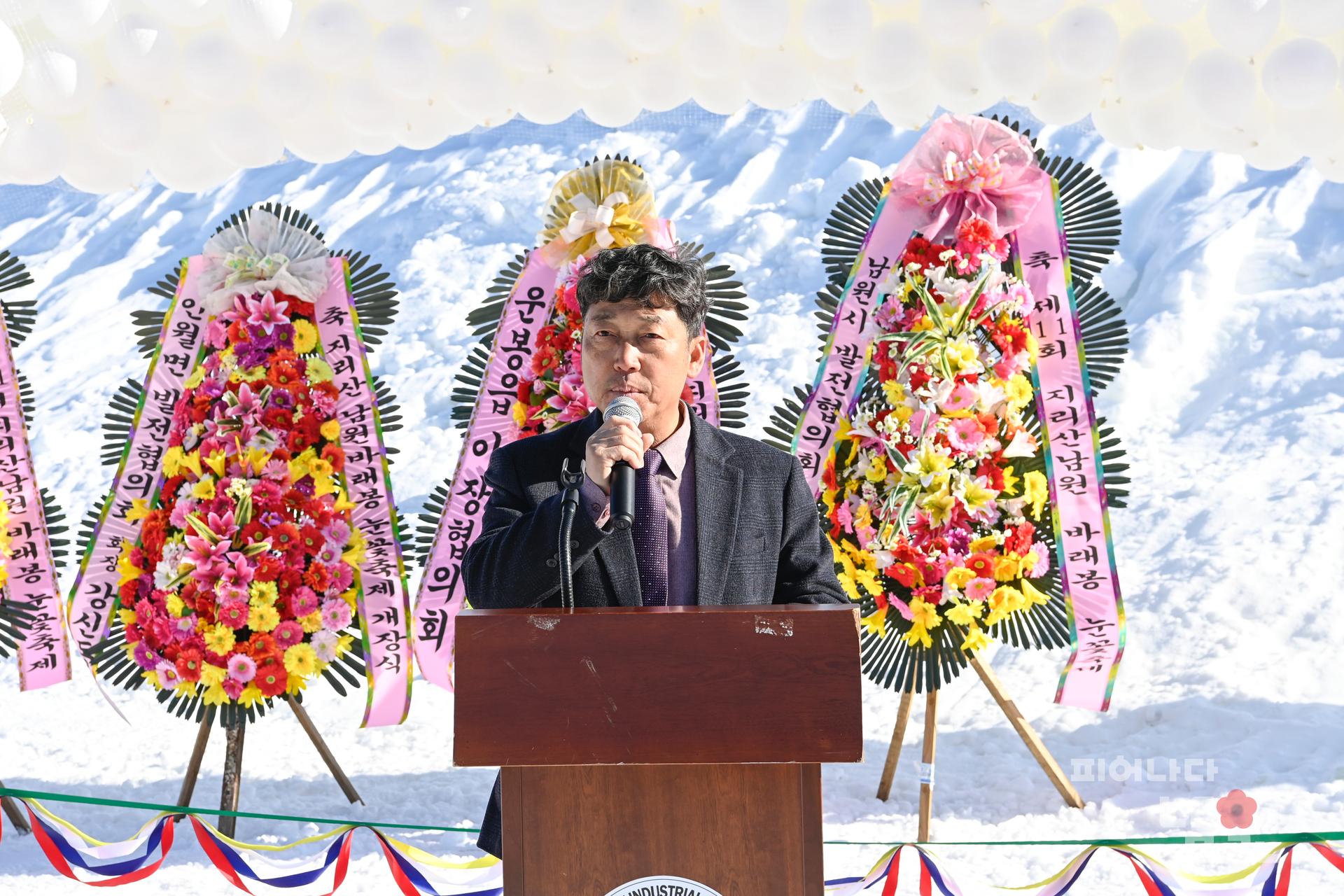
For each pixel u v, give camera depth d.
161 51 3.77
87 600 4.75
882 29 3.92
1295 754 5.18
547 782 1.97
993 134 4.54
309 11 3.83
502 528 2.48
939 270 4.51
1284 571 7.16
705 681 1.90
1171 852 4.31
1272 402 9.83
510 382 4.57
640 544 2.54
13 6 3.60
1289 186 12.02
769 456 2.72
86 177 4.00
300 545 4.55
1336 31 3.63
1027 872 4.23
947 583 4.48
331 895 3.91
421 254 14.13
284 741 6.22
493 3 3.98
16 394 4.85
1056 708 6.07
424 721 6.46
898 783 5.27
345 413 4.73
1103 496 4.54
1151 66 3.78
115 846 3.90
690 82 4.20
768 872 1.95
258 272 4.64
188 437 4.62
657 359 2.49
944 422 4.49
